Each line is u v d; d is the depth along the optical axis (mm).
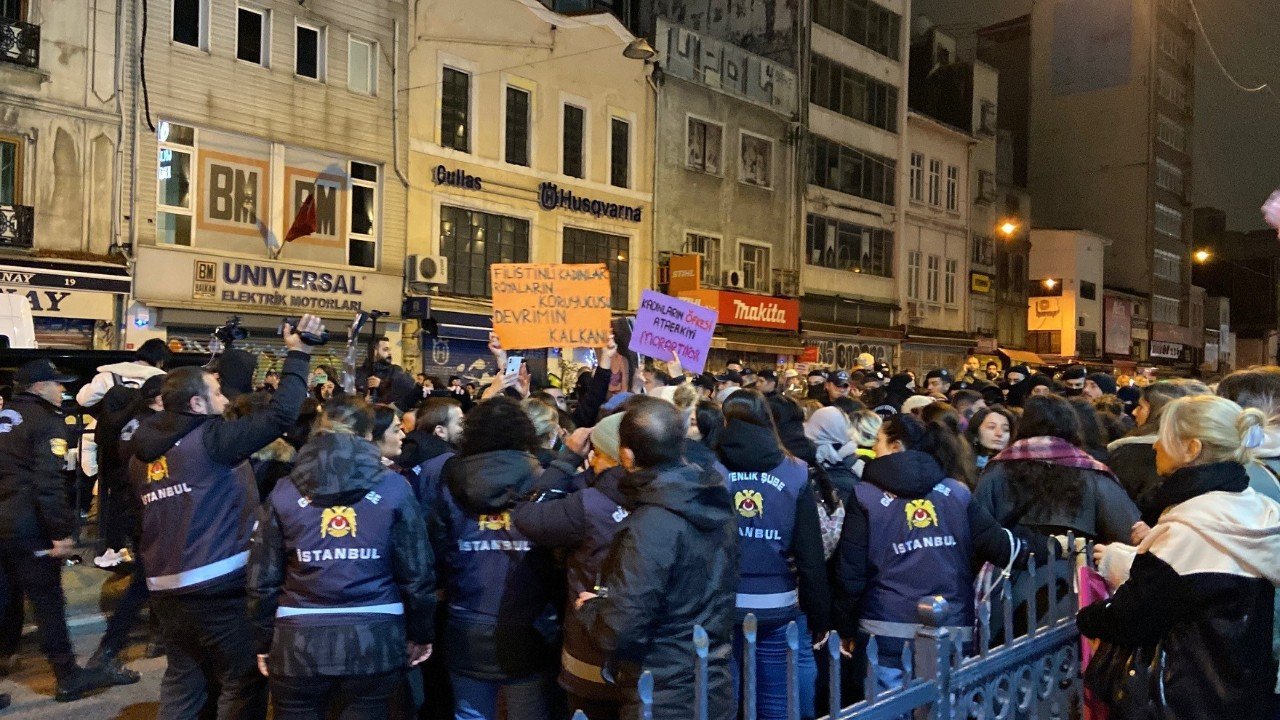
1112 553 3709
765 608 4258
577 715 2289
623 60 24406
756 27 30281
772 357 28641
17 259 14453
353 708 3789
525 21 22016
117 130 15719
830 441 5250
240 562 4434
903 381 9750
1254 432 3082
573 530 3693
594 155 23797
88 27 15375
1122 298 46531
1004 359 38344
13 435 5770
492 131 21422
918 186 35188
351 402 3941
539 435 4988
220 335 9125
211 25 16766
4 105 14477
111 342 15656
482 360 21625
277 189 17859
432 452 4820
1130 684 3109
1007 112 54125
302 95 18094
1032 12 52969
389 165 19562
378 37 19281
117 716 5555
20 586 5938
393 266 19688
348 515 3729
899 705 2996
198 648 4430
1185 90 53969
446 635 4156
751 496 4266
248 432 4344
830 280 31047
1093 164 51219
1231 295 65375
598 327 8188
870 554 4152
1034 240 43125
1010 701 3582
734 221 27578
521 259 22234
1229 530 2922
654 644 3105
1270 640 2963
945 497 4125
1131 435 5273
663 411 3236
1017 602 4086
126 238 15805
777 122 29000
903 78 34125
